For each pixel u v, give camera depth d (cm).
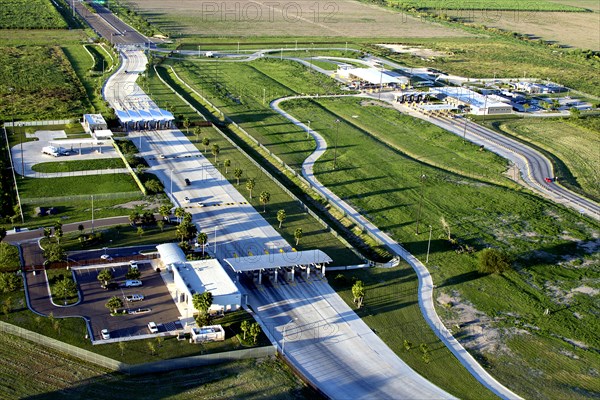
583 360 13300
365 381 12381
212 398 11669
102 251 16425
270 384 12112
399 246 17538
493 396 12138
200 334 13162
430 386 12331
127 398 11569
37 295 14550
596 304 15225
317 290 15300
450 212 19562
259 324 13888
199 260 15588
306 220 18750
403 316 14475
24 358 12556
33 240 16912
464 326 14238
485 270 16212
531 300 15275
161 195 19838
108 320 13750
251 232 17838
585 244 17962
